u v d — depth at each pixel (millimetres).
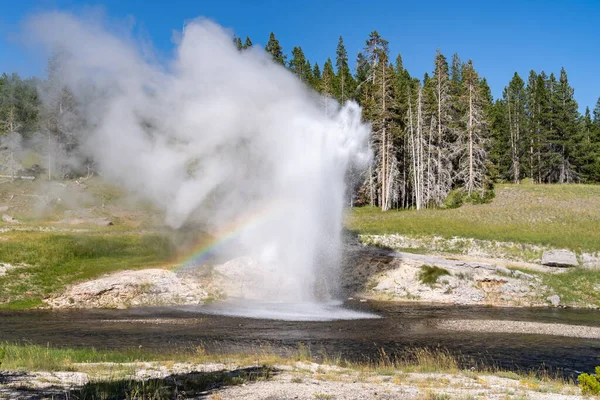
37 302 27719
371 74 60125
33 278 29875
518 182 84750
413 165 66438
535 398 9703
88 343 17797
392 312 27531
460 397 9539
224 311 27016
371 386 10664
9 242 34969
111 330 20781
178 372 11906
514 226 46875
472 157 63094
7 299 27484
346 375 12227
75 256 34156
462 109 69188
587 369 14641
